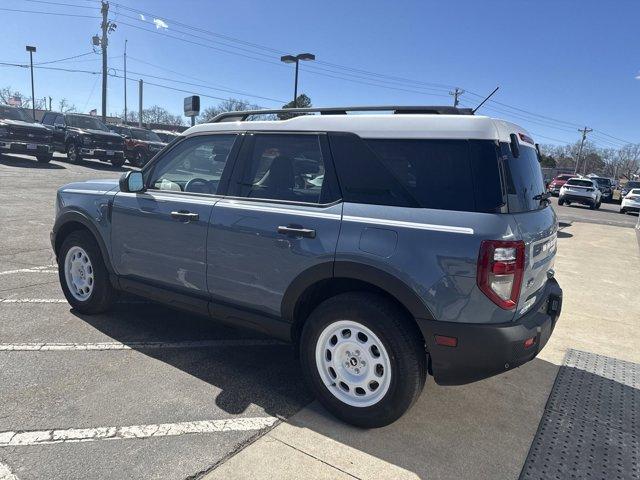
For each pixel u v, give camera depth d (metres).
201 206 3.73
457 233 2.75
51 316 4.72
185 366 3.87
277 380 3.74
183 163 4.07
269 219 3.36
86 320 4.68
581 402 3.63
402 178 3.00
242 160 3.69
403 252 2.85
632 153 109.00
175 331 4.57
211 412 3.23
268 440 2.97
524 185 3.13
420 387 3.00
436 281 2.78
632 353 4.65
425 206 2.90
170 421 3.10
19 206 10.70
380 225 2.95
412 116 3.06
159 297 4.10
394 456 2.89
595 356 4.51
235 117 4.01
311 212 3.23
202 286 3.78
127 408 3.21
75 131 21.45
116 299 4.82
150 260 4.09
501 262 2.70
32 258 6.72
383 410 3.03
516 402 3.60
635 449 3.08
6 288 5.44
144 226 4.08
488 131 2.84
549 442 3.12
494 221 2.74
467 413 3.41
